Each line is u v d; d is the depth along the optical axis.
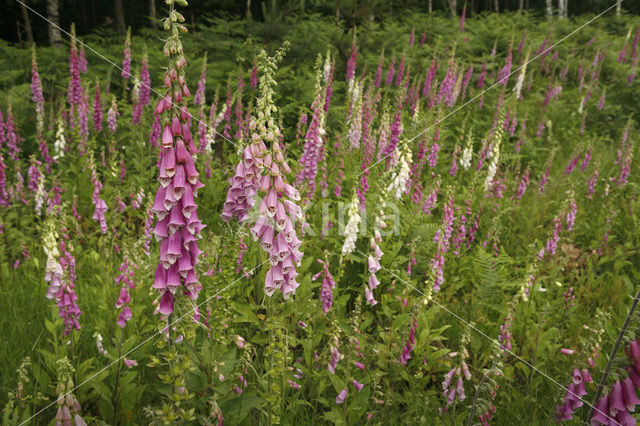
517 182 7.13
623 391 2.59
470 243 5.70
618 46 18.30
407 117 8.45
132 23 20.83
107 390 2.93
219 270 3.05
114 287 3.88
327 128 7.56
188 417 2.33
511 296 4.59
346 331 3.30
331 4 12.95
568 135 11.33
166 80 2.00
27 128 8.56
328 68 9.32
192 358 2.74
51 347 3.66
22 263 5.09
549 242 5.13
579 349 3.73
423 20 17.95
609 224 5.89
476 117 10.46
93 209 5.75
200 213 5.90
